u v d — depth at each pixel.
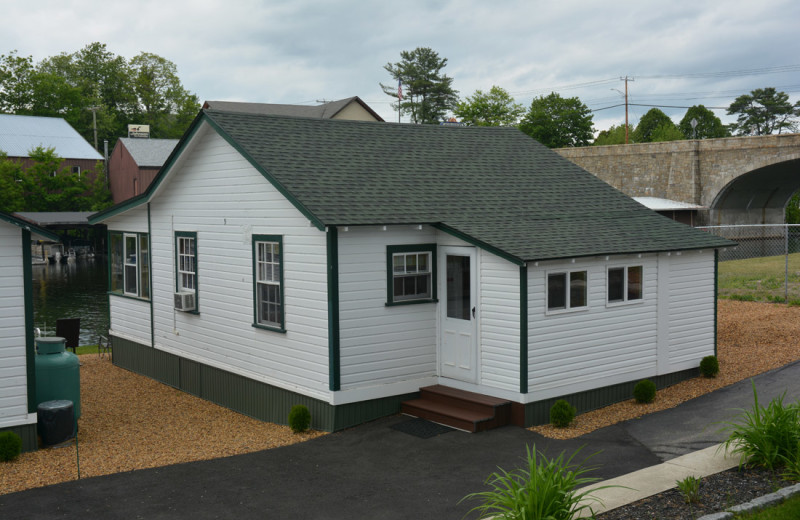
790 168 43.44
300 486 9.12
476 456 10.17
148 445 11.42
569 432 11.22
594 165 51.59
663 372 13.67
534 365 11.61
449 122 26.48
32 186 65.38
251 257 13.57
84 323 29.45
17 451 10.27
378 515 8.10
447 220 12.70
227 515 8.17
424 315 12.84
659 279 13.48
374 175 13.89
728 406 11.98
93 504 8.54
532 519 6.46
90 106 84.69
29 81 80.62
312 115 51.09
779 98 101.56
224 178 14.20
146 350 17.42
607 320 12.68
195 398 15.38
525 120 79.19
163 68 95.75
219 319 14.66
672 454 9.76
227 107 50.62
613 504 7.68
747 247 48.28
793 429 8.45
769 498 7.16
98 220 18.78
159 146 70.25
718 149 44.66
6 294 10.53
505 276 11.69
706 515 6.93
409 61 78.12
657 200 46.53
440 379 12.95
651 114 90.44
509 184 15.59
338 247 11.72
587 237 12.96
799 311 19.89
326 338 11.87
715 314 14.59
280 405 13.07
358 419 12.09
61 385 12.12
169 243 16.20
